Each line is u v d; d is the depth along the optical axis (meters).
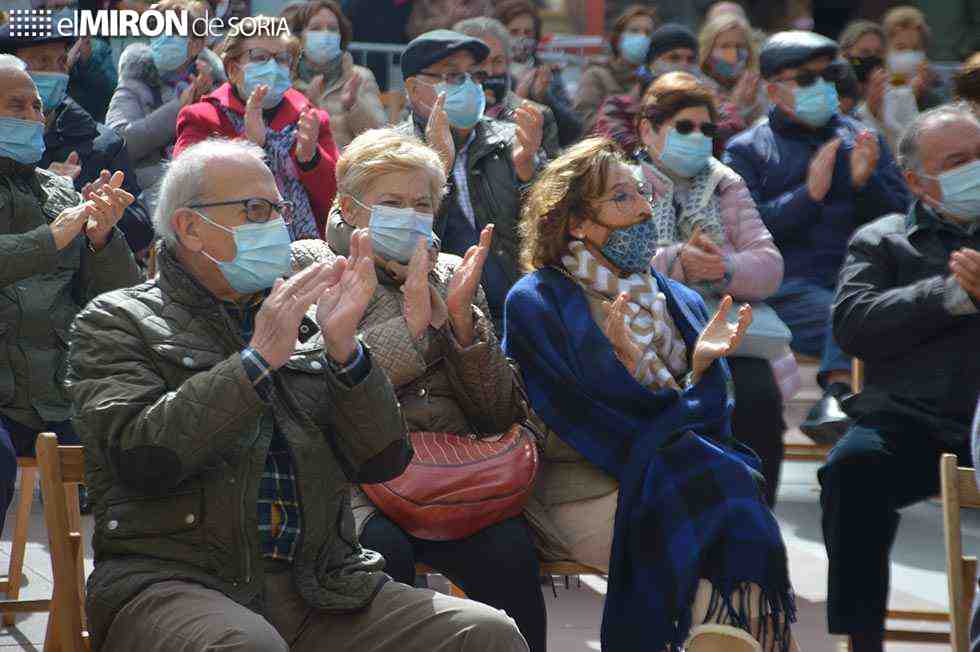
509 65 21.52
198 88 20.97
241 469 9.47
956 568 11.17
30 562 16.69
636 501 12.12
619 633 11.96
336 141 22.77
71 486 13.33
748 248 16.72
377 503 11.58
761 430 15.72
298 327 9.42
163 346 9.54
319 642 9.74
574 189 13.04
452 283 12.03
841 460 13.74
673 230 16.62
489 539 11.81
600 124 20.17
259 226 9.84
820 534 18.95
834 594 13.64
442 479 11.62
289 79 18.73
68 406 14.12
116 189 13.77
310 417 9.90
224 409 9.01
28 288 13.94
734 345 12.43
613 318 12.60
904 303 13.77
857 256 14.55
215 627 8.84
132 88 21.73
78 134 17.86
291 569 9.74
